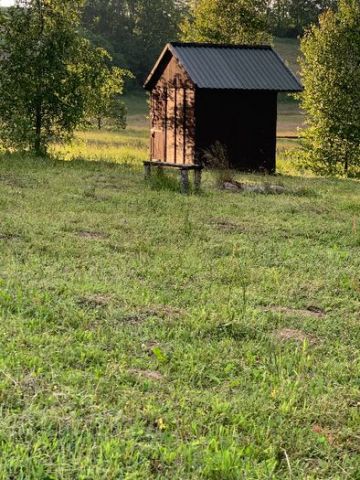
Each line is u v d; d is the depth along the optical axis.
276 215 14.21
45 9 25.64
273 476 4.26
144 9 120.56
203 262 9.82
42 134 26.17
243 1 33.59
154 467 4.27
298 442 4.75
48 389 5.10
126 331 6.64
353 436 4.93
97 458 4.25
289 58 106.50
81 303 7.47
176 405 5.14
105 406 4.97
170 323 6.98
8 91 25.08
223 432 4.78
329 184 21.61
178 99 25.78
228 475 4.20
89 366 5.78
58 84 25.38
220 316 7.28
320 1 126.25
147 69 119.38
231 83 24.47
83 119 26.47
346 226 13.27
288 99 102.06
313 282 9.10
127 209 13.85
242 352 6.41
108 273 8.92
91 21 125.50
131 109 98.06
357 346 6.84
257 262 10.10
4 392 4.93
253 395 5.42
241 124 25.36
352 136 28.02
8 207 13.16
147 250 10.31
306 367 6.12
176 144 26.05
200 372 5.79
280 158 33.88
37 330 6.50
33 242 10.23
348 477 4.40
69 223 12.05
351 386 5.84
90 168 21.45
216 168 23.58
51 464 4.12
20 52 25.02
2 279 8.01
